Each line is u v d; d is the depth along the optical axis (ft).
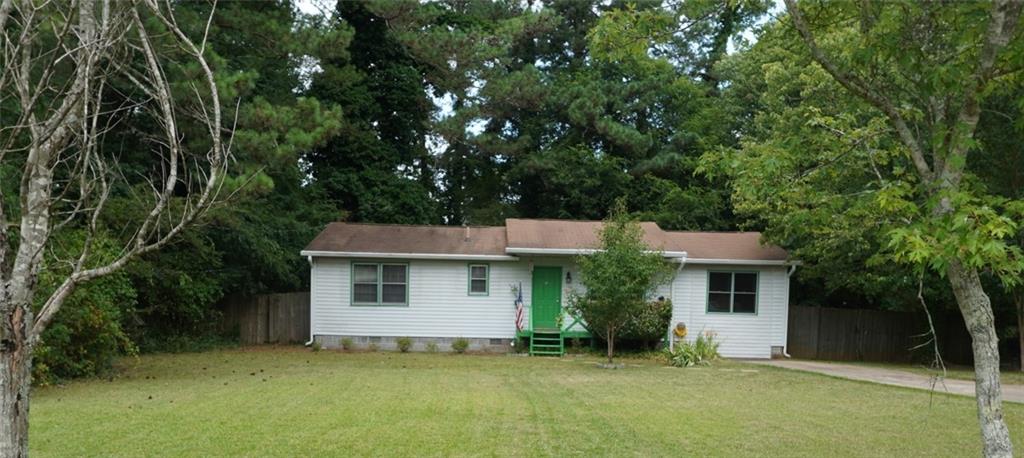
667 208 86.17
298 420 25.25
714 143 88.84
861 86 15.06
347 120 82.02
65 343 36.37
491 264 61.93
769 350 62.18
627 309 49.47
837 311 67.36
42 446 20.89
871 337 66.74
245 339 65.46
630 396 33.04
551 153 89.97
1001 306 55.62
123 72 10.59
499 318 61.82
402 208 86.22
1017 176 44.57
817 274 61.98
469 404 29.37
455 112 89.04
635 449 21.47
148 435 22.52
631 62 96.12
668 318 57.77
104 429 23.39
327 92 81.87
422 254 60.34
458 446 21.40
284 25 52.70
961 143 13.38
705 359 53.88
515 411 27.76
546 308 61.67
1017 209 12.33
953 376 46.37
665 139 94.99
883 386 38.78
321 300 61.31
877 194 14.47
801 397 33.73
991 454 12.72
